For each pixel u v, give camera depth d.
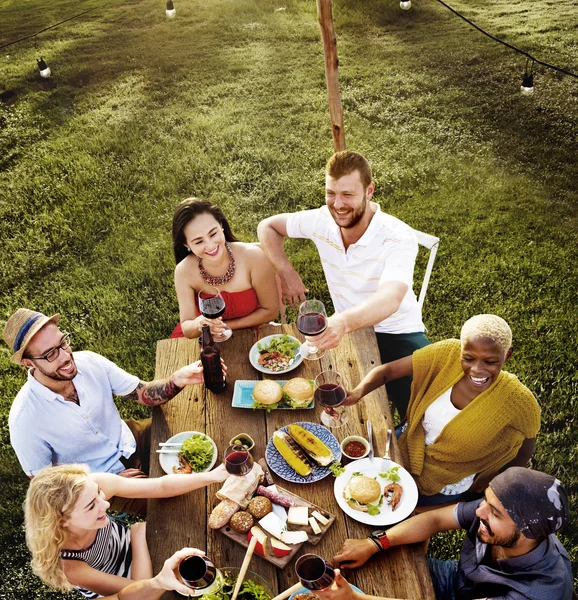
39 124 8.50
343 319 2.98
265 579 2.21
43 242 6.23
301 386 2.86
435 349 2.96
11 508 3.85
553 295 5.04
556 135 7.30
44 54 10.41
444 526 2.40
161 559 2.34
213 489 2.56
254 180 6.90
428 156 7.08
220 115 8.30
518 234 5.78
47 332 2.82
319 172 6.93
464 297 5.10
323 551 2.30
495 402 2.78
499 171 6.75
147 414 4.35
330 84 4.66
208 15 11.52
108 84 9.41
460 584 2.41
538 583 2.11
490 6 11.09
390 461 2.56
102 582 2.35
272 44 10.31
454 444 2.87
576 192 6.35
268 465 2.60
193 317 3.65
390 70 9.12
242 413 2.87
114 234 6.27
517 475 2.10
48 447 3.04
